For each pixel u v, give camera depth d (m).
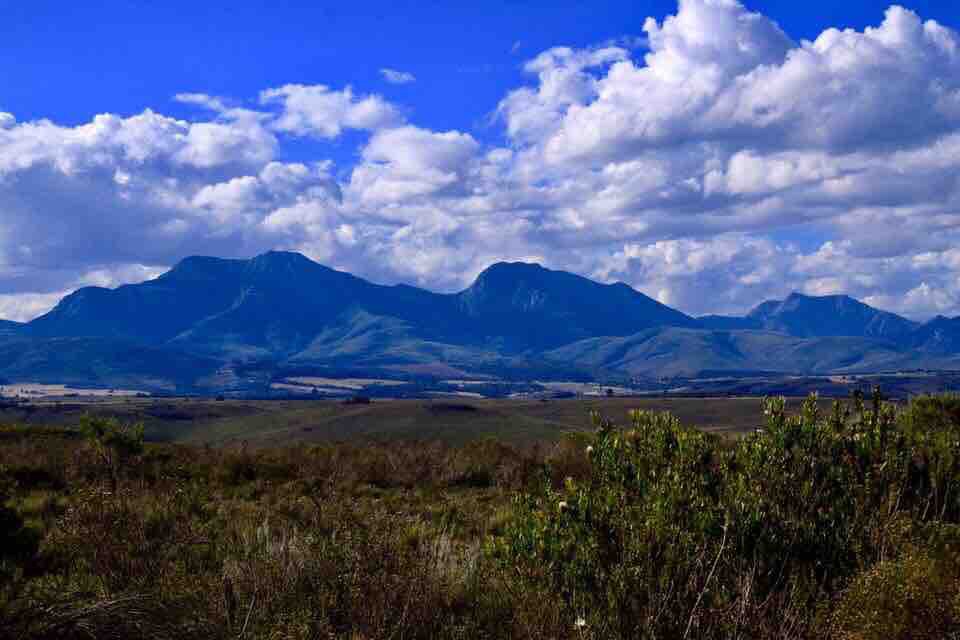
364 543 5.96
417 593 5.53
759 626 4.48
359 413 180.12
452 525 9.14
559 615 5.02
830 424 5.81
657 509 5.03
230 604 5.32
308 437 153.75
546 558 5.23
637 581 4.71
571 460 12.84
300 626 4.94
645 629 4.54
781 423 5.72
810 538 4.97
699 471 5.58
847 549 5.02
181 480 12.46
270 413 187.12
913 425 6.65
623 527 4.99
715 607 4.62
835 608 4.57
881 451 5.69
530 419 173.62
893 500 5.55
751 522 4.95
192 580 5.91
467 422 167.25
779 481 5.36
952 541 4.95
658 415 6.04
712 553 4.93
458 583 6.09
